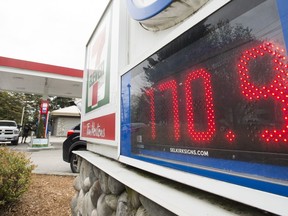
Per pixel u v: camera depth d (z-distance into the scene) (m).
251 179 0.77
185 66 1.16
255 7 0.82
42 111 14.84
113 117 2.25
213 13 0.99
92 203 2.41
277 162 0.70
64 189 4.80
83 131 3.75
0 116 33.19
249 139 0.80
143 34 2.04
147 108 1.52
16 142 16.52
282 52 0.72
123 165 2.09
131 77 1.80
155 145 1.39
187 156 1.10
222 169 0.90
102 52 2.92
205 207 0.93
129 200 1.60
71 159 6.38
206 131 1.00
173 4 1.41
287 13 0.70
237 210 0.88
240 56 0.87
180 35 1.20
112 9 2.65
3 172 3.55
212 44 1.00
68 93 18.78
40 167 7.36
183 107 1.16
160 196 1.10
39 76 12.98
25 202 3.98
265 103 0.76
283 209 0.66
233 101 0.88
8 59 12.04
